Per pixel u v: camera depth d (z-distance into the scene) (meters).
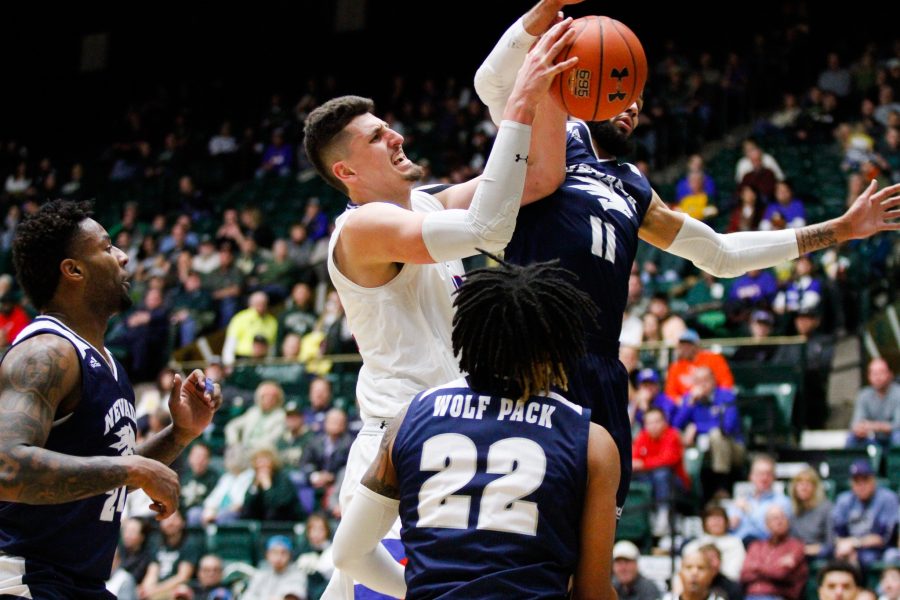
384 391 3.14
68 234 2.96
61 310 2.97
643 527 8.16
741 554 7.22
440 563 2.32
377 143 3.23
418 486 2.39
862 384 10.55
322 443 9.57
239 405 11.28
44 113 23.12
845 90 15.38
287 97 21.56
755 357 10.33
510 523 2.31
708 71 16.86
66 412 2.82
